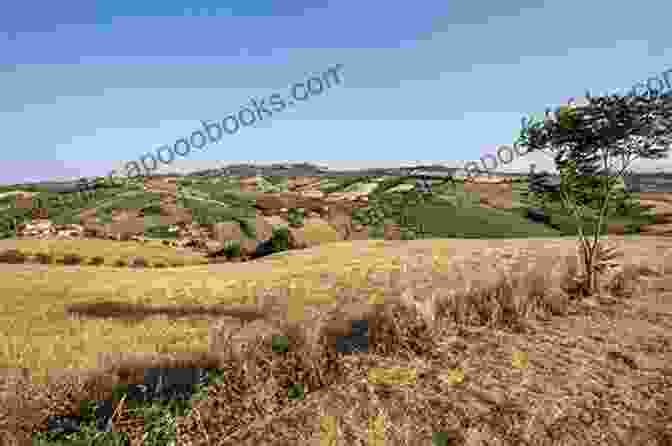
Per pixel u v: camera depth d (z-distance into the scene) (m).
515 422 4.12
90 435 3.80
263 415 4.32
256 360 5.30
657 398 4.63
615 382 5.04
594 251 10.26
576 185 10.91
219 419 4.21
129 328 12.60
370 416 4.19
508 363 5.57
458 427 4.04
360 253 40.69
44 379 5.25
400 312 6.91
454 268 23.69
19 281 29.47
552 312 8.38
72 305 18.91
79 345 10.24
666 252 23.97
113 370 5.95
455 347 6.21
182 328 12.34
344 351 6.20
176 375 5.58
